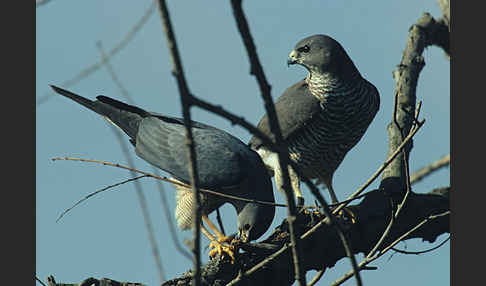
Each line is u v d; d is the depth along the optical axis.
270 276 9.32
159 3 4.55
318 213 10.38
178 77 4.68
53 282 8.93
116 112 12.83
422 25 12.76
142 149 12.19
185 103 4.76
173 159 11.67
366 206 10.38
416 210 10.45
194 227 5.18
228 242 9.84
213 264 9.23
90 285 8.88
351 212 10.21
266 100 5.06
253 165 11.19
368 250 10.20
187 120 4.82
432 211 10.51
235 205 11.30
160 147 11.97
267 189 10.97
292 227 5.75
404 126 11.43
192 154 5.00
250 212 10.44
